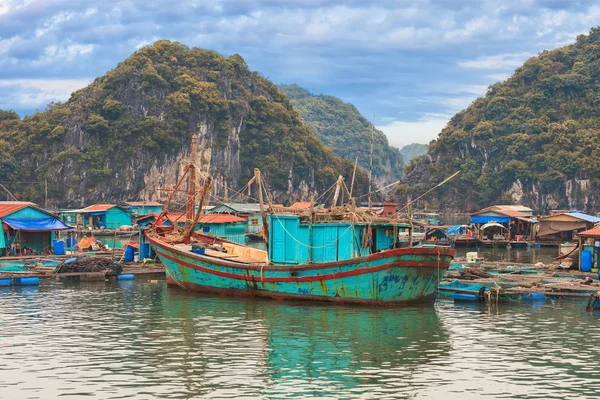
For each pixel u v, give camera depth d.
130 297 38.69
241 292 38.19
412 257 33.50
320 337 28.66
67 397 21.02
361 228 35.78
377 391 21.75
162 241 43.69
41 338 28.39
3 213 57.31
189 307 35.38
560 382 22.67
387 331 29.88
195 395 21.27
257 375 23.31
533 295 38.56
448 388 22.05
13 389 21.70
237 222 82.94
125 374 23.33
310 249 36.62
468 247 83.69
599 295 34.94
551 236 84.88
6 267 48.44
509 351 26.64
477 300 37.53
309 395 21.34
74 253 58.97
